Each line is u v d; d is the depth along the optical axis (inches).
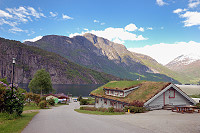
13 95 621.3
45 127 448.8
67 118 648.4
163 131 400.2
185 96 1037.2
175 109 882.1
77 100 3683.6
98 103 1453.0
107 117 660.1
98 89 1534.2
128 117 640.4
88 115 772.6
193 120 551.5
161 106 959.6
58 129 422.3
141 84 1161.4
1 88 595.2
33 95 1785.2
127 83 1244.5
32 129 420.8
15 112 620.7
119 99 1066.7
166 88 976.3
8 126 432.5
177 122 513.3
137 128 431.8
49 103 2108.8
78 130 410.6
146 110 877.2
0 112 592.7
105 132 389.7
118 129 421.1
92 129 421.7
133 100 944.9
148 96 933.8
